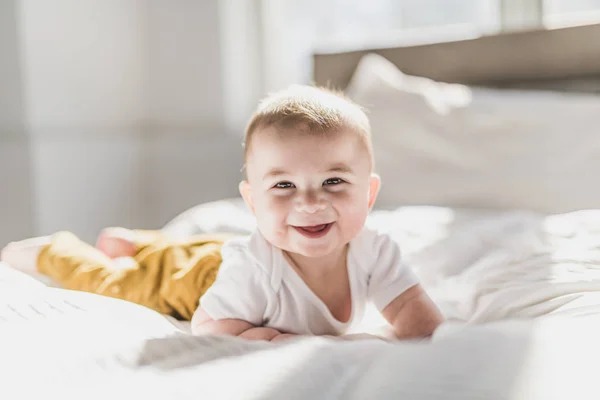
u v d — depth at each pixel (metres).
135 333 0.70
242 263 0.85
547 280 0.91
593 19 2.08
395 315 0.88
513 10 2.20
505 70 2.04
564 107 1.76
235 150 2.63
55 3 2.25
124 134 2.55
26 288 0.91
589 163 1.66
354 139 0.82
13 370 0.55
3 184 2.08
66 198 2.29
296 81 2.69
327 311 0.86
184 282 1.04
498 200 1.71
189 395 0.45
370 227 0.89
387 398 0.41
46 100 2.23
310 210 0.78
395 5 2.49
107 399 0.46
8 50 2.10
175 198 2.64
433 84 2.03
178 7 2.57
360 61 2.23
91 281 1.15
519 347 0.48
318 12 2.63
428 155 1.83
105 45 2.46
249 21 2.64
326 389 0.46
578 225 1.30
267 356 0.55
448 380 0.43
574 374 0.42
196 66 2.58
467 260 1.19
